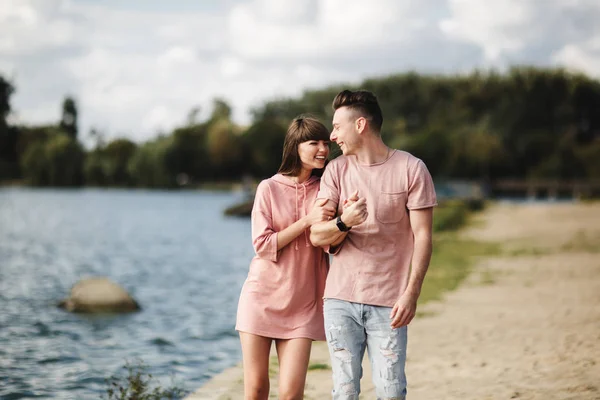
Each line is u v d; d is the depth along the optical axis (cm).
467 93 9588
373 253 362
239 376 646
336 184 371
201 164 10219
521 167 7775
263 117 12106
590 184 6444
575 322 837
